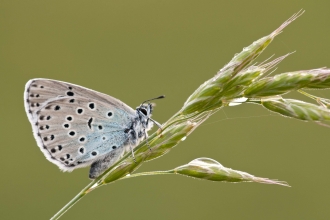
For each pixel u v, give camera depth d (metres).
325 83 0.50
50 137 0.52
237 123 0.68
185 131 0.51
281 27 0.51
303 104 0.50
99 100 0.52
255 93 0.51
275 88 0.50
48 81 0.52
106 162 0.52
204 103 0.51
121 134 0.52
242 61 0.51
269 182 0.51
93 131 0.52
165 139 0.51
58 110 0.52
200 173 0.51
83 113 0.52
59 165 0.52
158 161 0.66
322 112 0.50
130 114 0.52
